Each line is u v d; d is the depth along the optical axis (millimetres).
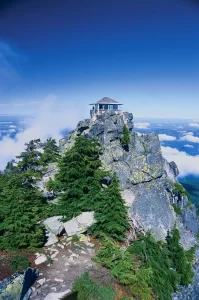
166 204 34656
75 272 19359
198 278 30234
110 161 35438
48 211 26656
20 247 21188
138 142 37594
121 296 17891
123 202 25516
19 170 35750
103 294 17297
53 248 22188
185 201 38375
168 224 33312
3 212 21375
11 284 15977
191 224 37719
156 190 34719
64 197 27391
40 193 29344
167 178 37406
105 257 20156
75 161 27797
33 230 21953
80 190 26969
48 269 19547
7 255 19625
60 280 18391
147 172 35344
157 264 22094
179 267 26922
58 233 24312
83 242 23594
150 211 32906
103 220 23688
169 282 23031
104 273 18766
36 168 37469
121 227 23938
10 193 22641
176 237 28969
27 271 17547
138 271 19469
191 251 32812
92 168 29000
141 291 18516
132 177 34781
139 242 23297
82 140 29766
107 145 36875
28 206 22297
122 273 18641
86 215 25688
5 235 21203
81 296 17000
